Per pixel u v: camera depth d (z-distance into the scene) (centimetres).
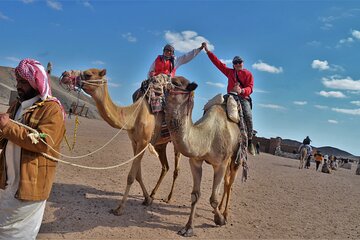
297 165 3144
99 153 1608
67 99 4697
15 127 411
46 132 427
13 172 434
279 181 1630
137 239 647
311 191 1427
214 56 890
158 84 796
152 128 788
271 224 844
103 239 631
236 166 803
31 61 446
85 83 700
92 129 3362
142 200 909
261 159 3170
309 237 776
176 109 649
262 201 1091
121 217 753
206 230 740
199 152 684
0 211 430
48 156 434
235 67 854
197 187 712
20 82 445
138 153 778
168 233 695
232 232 747
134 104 773
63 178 1030
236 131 768
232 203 1016
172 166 1611
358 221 970
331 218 972
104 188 976
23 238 435
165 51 881
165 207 873
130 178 767
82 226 677
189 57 910
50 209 746
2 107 4403
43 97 445
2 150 446
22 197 417
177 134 654
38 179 430
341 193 1487
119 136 2881
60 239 610
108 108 723
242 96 829
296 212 997
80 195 872
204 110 810
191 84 647
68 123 3628
